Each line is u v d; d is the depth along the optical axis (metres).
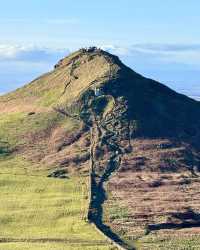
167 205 165.88
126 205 165.62
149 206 165.00
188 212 160.38
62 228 149.00
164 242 142.50
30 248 134.38
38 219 154.75
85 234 144.88
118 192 176.75
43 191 176.62
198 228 153.12
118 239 143.12
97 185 182.25
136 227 150.75
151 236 145.75
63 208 162.25
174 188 181.88
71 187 180.00
